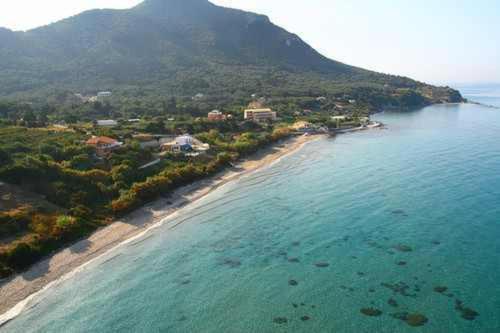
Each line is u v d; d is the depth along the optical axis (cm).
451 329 3694
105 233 6006
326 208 6956
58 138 9825
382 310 4022
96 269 4988
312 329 3791
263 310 4116
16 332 3831
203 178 9075
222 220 6606
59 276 4800
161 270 4972
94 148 9200
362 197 7419
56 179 7169
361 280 4588
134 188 7256
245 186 8581
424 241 5462
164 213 6900
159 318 4038
